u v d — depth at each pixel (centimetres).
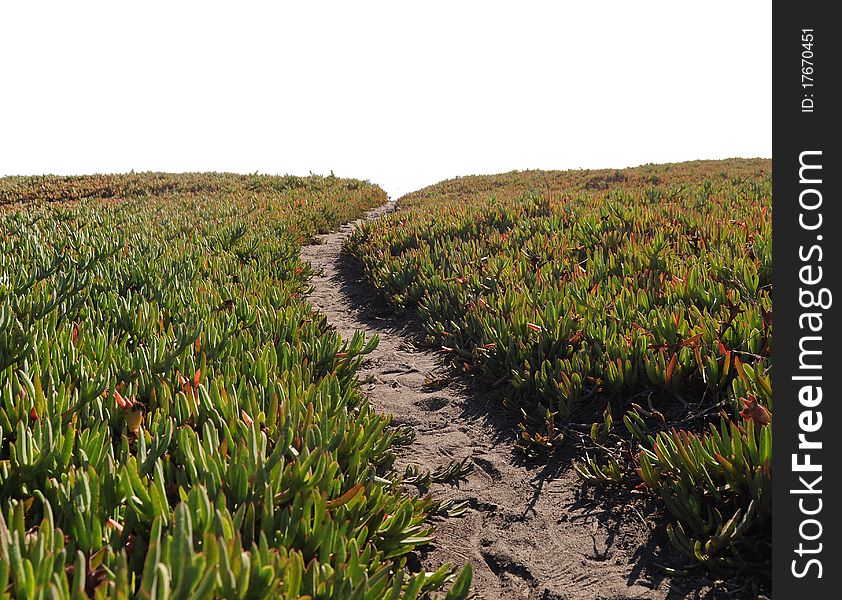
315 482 241
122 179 2455
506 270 688
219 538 164
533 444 395
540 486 351
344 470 297
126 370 348
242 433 262
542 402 441
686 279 531
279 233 1177
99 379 307
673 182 1812
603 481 338
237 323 504
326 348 448
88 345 369
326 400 331
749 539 266
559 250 753
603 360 436
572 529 307
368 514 262
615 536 296
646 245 687
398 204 2111
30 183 2366
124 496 218
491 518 326
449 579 269
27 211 1373
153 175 2628
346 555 208
